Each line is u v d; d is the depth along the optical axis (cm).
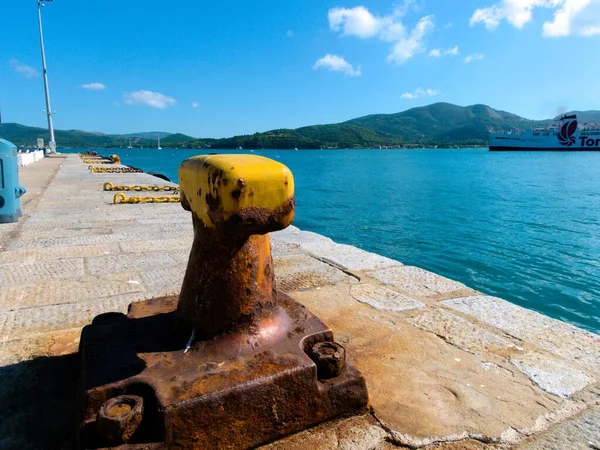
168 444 166
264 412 185
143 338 218
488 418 208
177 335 218
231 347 204
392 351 272
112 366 192
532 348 279
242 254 209
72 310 346
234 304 209
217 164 187
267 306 219
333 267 457
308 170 5631
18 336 296
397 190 3012
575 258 1115
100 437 168
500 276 981
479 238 1382
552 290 883
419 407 216
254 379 183
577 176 4134
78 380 234
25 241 583
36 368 251
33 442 191
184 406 168
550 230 1498
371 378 241
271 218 187
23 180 1567
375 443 191
